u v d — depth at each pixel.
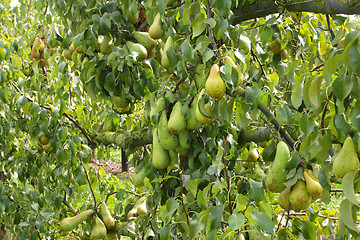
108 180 2.94
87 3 1.86
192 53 1.29
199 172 1.60
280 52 1.81
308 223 1.48
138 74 1.74
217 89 1.14
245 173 1.98
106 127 2.48
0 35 2.99
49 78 2.57
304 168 1.15
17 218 2.55
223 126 1.66
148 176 1.67
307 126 1.05
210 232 1.12
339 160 0.94
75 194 2.77
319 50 1.88
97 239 2.11
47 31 2.33
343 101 0.95
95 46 1.72
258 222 1.06
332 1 1.31
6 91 2.16
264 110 1.38
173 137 1.51
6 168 3.05
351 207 0.93
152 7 1.62
